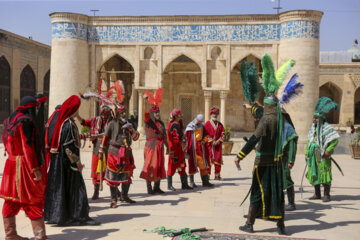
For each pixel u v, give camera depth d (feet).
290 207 20.25
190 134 26.76
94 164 22.20
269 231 16.21
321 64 114.52
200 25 60.34
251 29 59.21
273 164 15.64
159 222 17.37
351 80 113.70
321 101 22.88
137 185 27.48
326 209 20.49
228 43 59.77
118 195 22.33
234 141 53.11
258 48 59.31
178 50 60.95
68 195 16.42
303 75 55.52
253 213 15.98
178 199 22.58
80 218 16.40
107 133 19.88
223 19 59.77
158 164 23.97
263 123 15.49
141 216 18.40
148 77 61.98
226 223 17.38
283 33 57.31
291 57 56.13
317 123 22.93
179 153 25.72
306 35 55.57
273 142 15.60
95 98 20.92
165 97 86.53
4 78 85.87
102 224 16.89
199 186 27.35
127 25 61.67
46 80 105.29
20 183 13.51
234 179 30.63
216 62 60.59
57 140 16.14
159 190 24.48
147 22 61.26
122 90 21.50
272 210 15.46
